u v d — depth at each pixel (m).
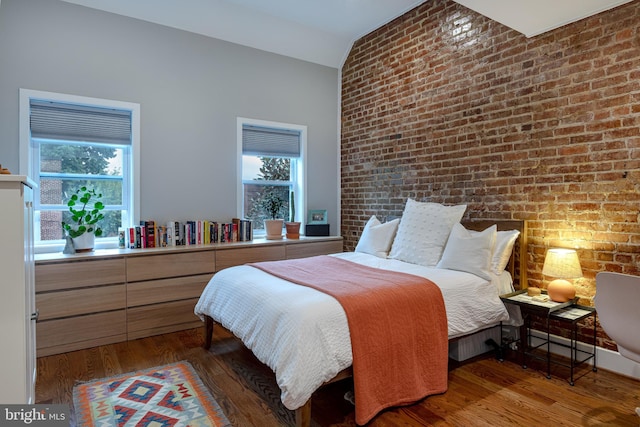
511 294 2.76
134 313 3.17
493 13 2.55
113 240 3.50
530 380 2.42
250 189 4.39
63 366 2.63
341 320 1.94
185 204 3.83
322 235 4.57
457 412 2.05
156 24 3.64
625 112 2.41
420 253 3.11
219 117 4.02
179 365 2.65
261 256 3.89
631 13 2.38
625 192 2.42
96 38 3.35
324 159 4.84
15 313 1.29
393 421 1.97
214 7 3.73
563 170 2.73
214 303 2.67
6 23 2.98
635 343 1.77
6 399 1.28
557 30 2.75
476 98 3.29
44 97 3.12
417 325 2.19
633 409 2.07
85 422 1.95
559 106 2.74
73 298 2.91
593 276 2.59
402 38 4.00
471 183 3.34
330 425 1.96
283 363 1.80
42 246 3.12
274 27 4.15
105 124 3.44
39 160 3.23
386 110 4.22
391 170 4.17
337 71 4.90
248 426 1.93
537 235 2.89
